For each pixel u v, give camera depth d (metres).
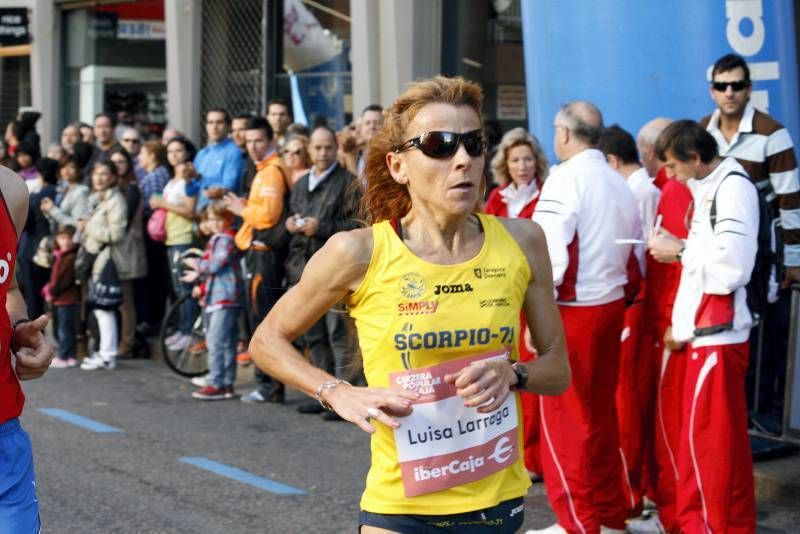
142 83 18.91
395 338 3.78
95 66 19.81
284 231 10.36
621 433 7.15
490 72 13.95
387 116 3.92
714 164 6.15
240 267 11.27
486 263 3.84
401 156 3.87
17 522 4.12
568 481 6.55
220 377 11.26
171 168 13.99
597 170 6.61
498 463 3.88
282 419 10.39
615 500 6.66
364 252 3.81
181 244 12.76
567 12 9.49
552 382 3.97
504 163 8.95
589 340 6.51
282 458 8.95
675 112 9.16
